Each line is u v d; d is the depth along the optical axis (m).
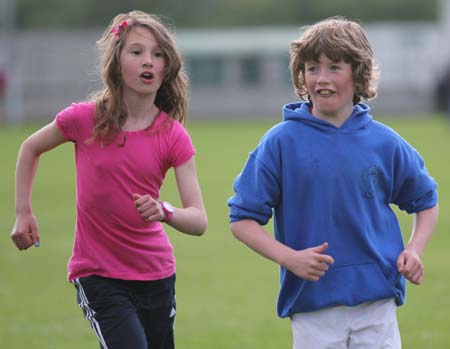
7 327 22.95
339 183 13.66
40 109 134.50
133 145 14.55
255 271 30.62
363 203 13.71
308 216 13.73
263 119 132.25
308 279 13.09
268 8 191.88
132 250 14.56
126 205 14.48
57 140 14.85
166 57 14.80
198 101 137.38
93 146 14.58
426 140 82.88
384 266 13.71
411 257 13.67
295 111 13.98
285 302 13.91
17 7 187.88
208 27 190.50
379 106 132.75
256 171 13.85
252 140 89.31
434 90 129.12
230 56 141.88
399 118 121.69
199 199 14.68
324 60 13.70
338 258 13.62
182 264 31.89
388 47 137.38
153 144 14.62
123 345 14.24
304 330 13.71
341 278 13.59
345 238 13.67
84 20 189.25
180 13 190.88
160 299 14.83
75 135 14.74
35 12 188.88
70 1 189.25
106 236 14.52
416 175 14.13
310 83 13.85
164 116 14.85
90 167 14.56
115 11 189.00
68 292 27.34
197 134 99.50
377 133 13.99
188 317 24.12
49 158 78.50
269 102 137.25
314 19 191.75
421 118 120.88
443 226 39.03
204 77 142.00
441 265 30.88
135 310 14.56
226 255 33.62
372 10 190.50
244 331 22.47
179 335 22.08
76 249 14.75
